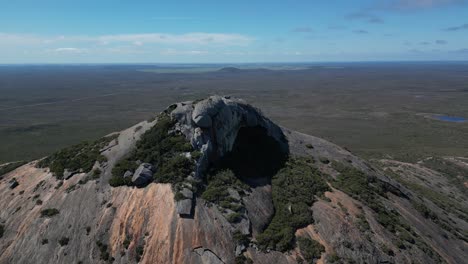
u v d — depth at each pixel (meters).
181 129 49.50
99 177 46.81
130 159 47.47
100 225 40.00
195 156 45.06
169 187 41.16
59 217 42.94
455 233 51.75
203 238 36.00
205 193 41.16
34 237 41.53
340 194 47.88
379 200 49.44
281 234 38.22
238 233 37.06
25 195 49.69
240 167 50.12
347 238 38.81
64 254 38.62
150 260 35.19
